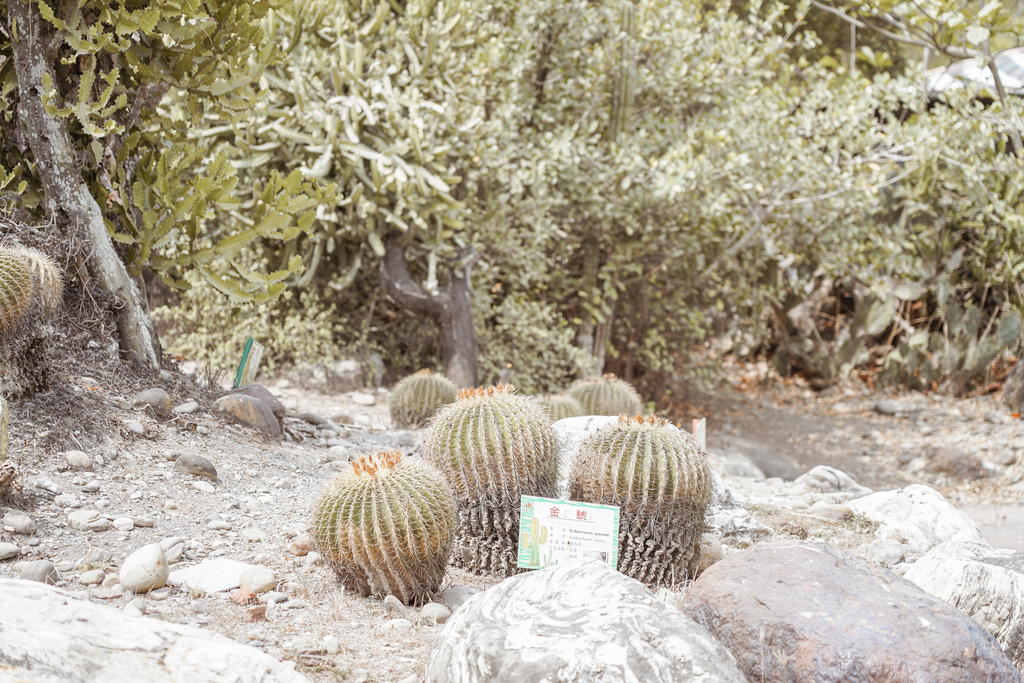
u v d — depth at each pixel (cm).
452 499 297
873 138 907
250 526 330
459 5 700
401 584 280
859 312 1134
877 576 238
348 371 758
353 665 229
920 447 919
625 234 924
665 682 184
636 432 323
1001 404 1039
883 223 1130
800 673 209
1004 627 288
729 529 426
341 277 780
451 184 763
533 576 229
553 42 874
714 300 1072
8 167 447
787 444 934
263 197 468
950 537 466
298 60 688
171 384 458
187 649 201
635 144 836
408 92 687
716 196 868
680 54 912
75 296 428
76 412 368
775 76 1138
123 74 466
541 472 329
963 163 988
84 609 203
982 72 935
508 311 836
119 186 450
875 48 1291
